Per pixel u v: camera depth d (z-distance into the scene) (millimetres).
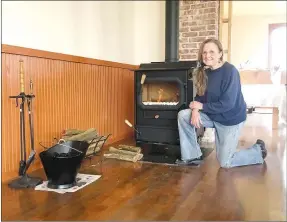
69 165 1812
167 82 2875
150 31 5453
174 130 2848
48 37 5355
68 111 2598
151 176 2096
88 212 1498
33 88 2193
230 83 2229
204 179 2021
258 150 2396
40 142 2281
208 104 2301
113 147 2744
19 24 4977
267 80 4227
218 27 4742
